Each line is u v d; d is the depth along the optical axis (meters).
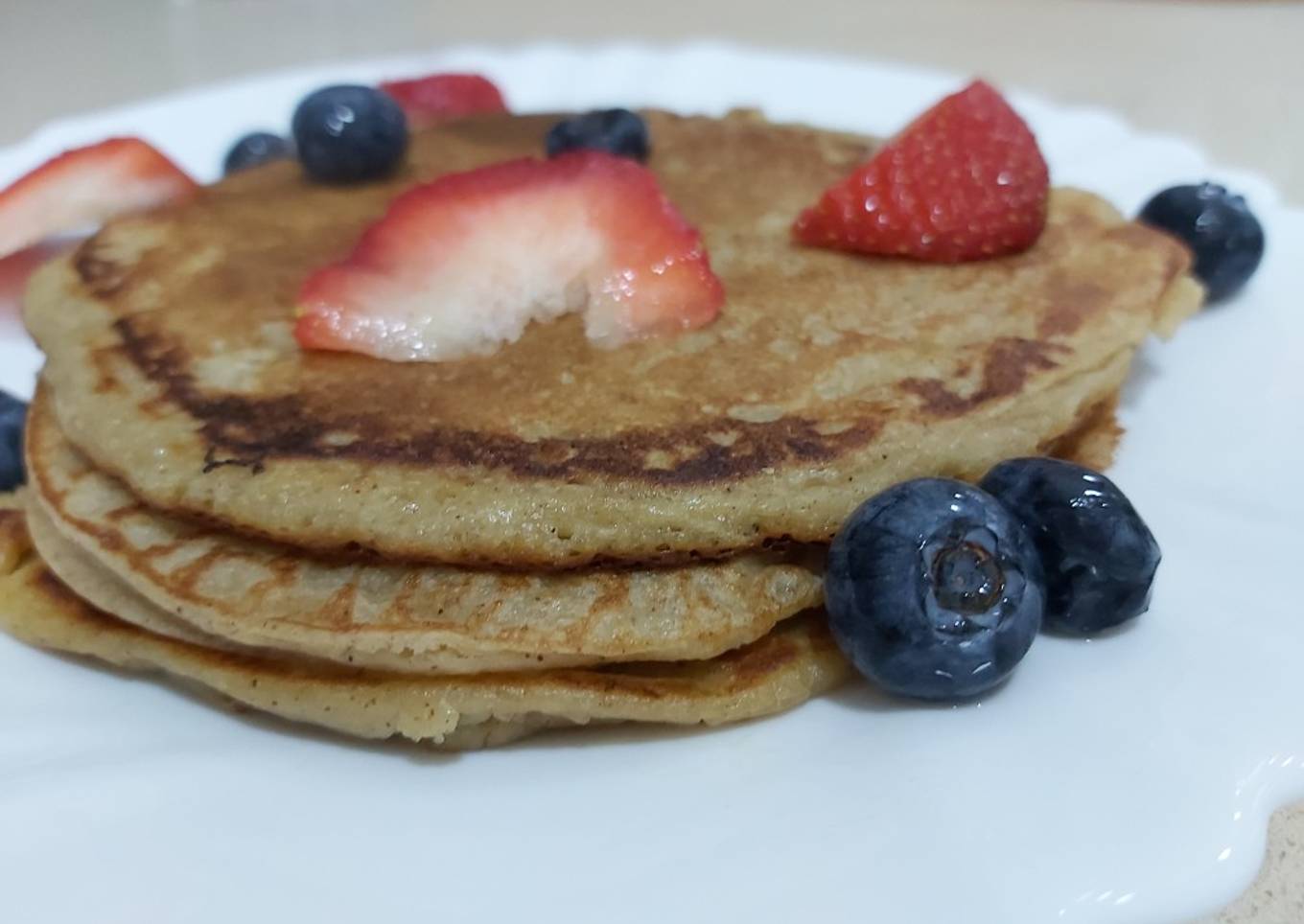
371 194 0.15
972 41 0.30
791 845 0.09
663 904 0.08
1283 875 0.09
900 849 0.09
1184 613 0.10
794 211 0.14
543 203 0.12
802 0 0.33
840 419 0.11
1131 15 0.31
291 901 0.08
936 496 0.10
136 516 0.11
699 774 0.10
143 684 0.11
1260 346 0.14
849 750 0.10
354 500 0.10
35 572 0.12
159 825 0.09
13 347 0.15
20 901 0.09
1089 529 0.10
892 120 0.22
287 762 0.10
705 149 0.16
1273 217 0.17
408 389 0.11
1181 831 0.08
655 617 0.10
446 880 0.09
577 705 0.10
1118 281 0.13
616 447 0.10
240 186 0.16
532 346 0.11
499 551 0.10
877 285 0.13
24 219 0.17
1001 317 0.12
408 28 0.32
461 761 0.10
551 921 0.08
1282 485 0.12
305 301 0.11
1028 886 0.08
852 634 0.10
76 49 0.31
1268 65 0.27
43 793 0.09
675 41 0.30
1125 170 0.19
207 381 0.11
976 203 0.13
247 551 0.10
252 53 0.30
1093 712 0.09
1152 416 0.13
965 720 0.10
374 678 0.10
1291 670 0.10
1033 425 0.11
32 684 0.11
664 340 0.12
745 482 0.10
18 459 0.13
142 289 0.13
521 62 0.24
